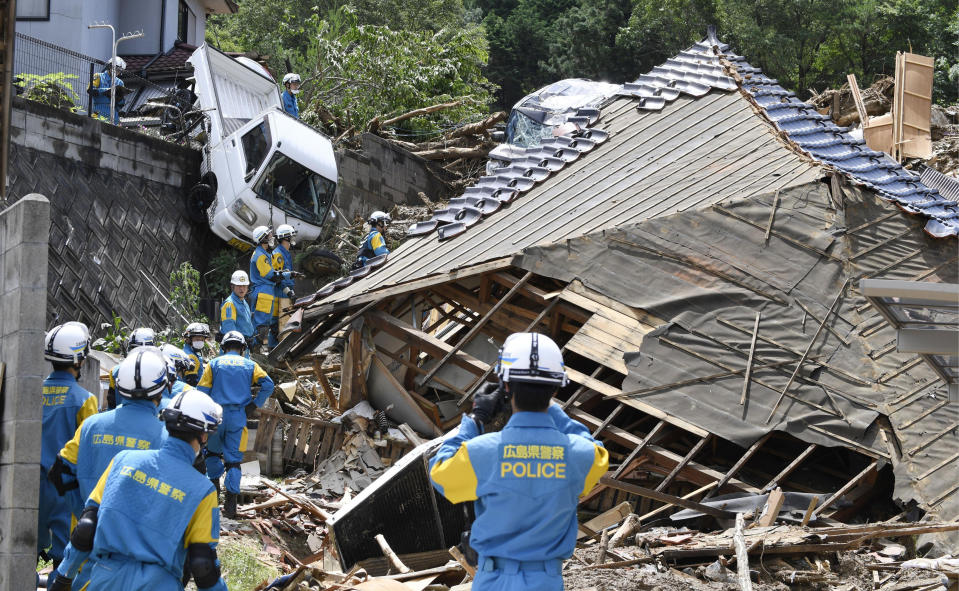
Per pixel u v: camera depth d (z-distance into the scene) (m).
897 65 18.92
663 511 9.66
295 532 9.25
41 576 6.43
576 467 3.92
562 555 3.93
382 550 7.61
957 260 10.45
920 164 19.12
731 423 9.59
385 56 28.48
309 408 13.07
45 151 17.16
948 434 8.94
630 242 10.93
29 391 5.27
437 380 11.58
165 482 4.32
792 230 10.70
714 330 10.21
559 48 53.09
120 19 28.95
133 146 19.08
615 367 10.19
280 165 18.98
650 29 47.97
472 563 4.29
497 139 23.70
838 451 10.31
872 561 7.87
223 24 48.94
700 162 12.56
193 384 9.56
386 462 11.02
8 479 5.26
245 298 14.83
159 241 19.19
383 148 22.98
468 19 58.09
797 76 46.62
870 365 9.67
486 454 3.90
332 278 19.44
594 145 14.11
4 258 5.61
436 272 11.49
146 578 4.21
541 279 11.66
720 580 7.20
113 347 14.25
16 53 21.05
